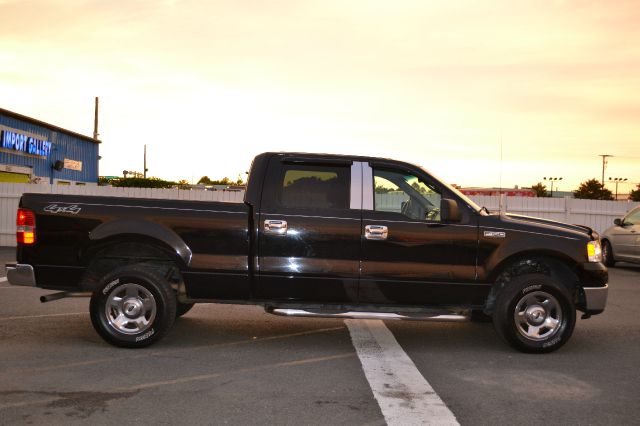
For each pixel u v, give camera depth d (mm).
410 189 6672
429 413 4473
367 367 5719
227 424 4195
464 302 6473
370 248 6391
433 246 6414
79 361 5770
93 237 6297
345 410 4516
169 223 6355
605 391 5102
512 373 5645
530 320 6391
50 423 4156
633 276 13367
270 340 6855
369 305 6480
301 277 6371
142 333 6238
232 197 18234
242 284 6391
